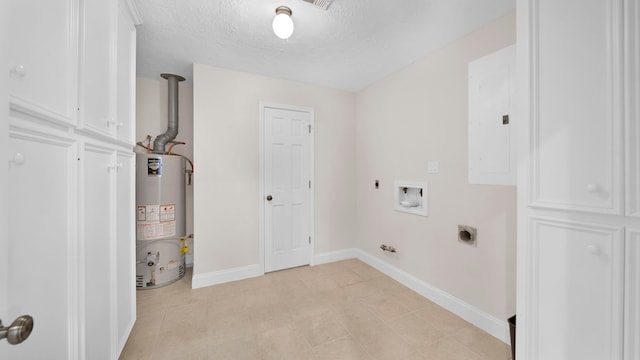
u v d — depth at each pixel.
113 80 1.22
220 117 2.47
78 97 0.91
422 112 2.24
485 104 1.73
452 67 1.96
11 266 0.64
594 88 0.87
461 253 1.90
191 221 2.93
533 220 1.03
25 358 0.67
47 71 0.74
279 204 2.79
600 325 0.87
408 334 1.68
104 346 1.14
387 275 2.66
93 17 1.02
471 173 1.82
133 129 1.55
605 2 0.85
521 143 1.06
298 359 1.45
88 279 1.01
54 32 0.77
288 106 2.80
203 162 2.41
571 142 0.93
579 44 0.91
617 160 0.83
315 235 3.00
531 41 1.03
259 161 2.66
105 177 1.16
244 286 2.41
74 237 0.90
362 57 2.22
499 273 1.65
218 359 1.45
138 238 2.36
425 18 1.66
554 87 0.97
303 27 1.77
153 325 1.77
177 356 1.47
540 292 1.01
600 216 0.87
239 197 2.57
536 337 1.02
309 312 1.95
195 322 1.81
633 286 0.81
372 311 1.96
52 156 0.79
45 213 0.75
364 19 1.67
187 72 2.57
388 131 2.66
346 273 2.72
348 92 3.18
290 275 2.67
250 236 2.63
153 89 2.74
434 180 2.12
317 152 3.00
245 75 2.58
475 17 1.64
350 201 3.21
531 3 1.03
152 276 2.39
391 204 2.62
